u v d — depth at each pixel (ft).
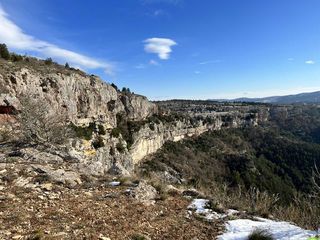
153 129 266.98
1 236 15.42
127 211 23.09
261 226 22.03
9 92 82.74
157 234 19.53
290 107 604.49
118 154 149.48
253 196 29.50
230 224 22.75
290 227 21.70
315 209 24.07
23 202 21.72
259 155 338.13
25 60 139.23
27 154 37.63
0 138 47.57
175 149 295.28
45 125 50.26
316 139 409.08
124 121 229.04
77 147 61.46
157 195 29.17
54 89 122.42
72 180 29.94
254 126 468.75
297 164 292.61
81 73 178.40
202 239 19.62
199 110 532.32
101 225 19.36
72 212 21.11
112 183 31.19
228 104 647.15
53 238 16.05
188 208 26.20
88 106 155.84
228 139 386.32
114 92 213.46
